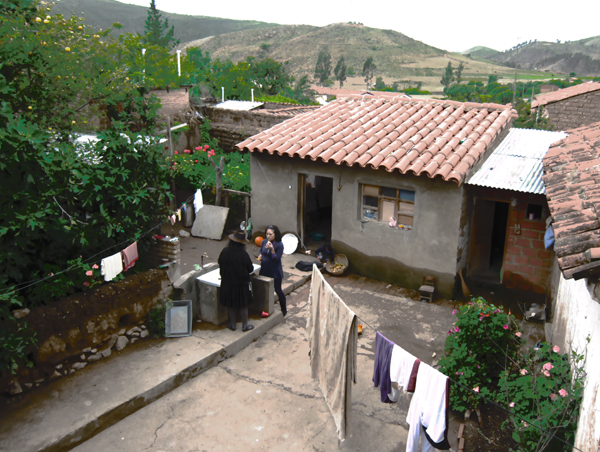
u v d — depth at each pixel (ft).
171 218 23.67
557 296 23.88
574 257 12.41
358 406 19.54
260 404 19.33
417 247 30.63
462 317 19.92
